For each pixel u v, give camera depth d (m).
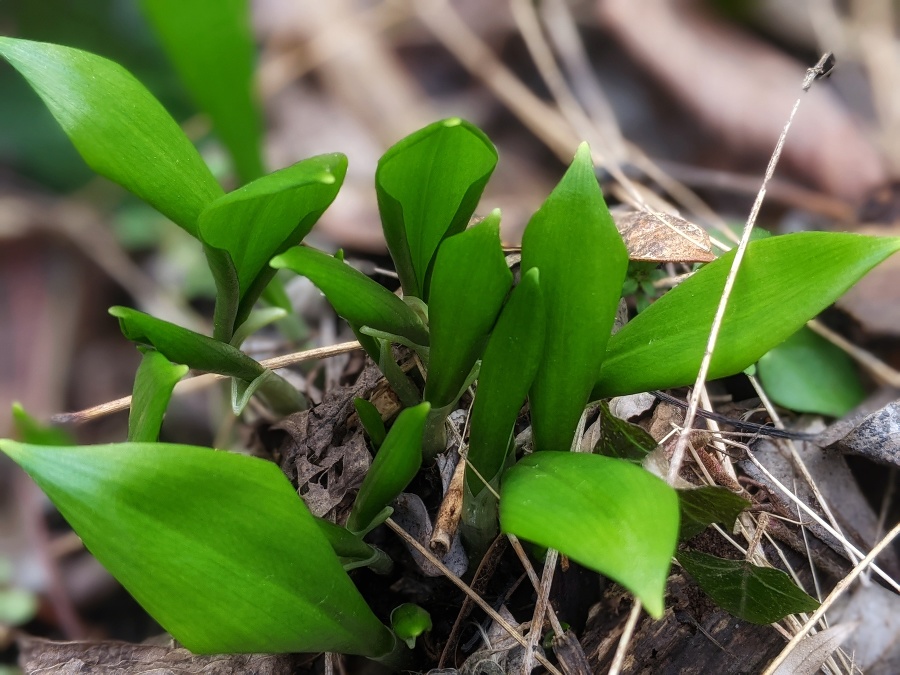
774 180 0.43
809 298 0.21
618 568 0.18
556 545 0.19
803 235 0.21
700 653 0.26
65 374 0.42
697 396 0.22
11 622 0.33
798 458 0.29
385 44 0.51
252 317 0.26
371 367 0.29
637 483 0.19
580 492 0.19
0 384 0.41
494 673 0.25
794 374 0.31
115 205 0.47
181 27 0.26
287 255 0.21
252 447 0.33
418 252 0.24
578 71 0.49
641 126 0.47
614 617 0.27
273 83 0.50
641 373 0.22
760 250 0.22
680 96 0.47
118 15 0.49
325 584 0.20
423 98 0.50
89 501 0.18
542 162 0.46
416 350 0.24
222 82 0.28
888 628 0.29
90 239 0.45
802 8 0.48
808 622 0.24
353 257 0.38
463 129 0.21
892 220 0.39
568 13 0.51
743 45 0.48
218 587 0.19
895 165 0.42
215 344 0.24
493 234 0.20
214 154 0.46
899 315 0.33
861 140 0.43
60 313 0.43
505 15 0.52
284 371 0.34
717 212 0.43
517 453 0.27
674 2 0.50
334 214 0.39
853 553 0.26
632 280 0.30
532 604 0.27
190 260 0.44
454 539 0.26
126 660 0.27
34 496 0.37
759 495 0.28
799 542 0.27
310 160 0.20
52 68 0.22
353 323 0.23
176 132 0.23
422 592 0.28
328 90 0.50
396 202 0.22
